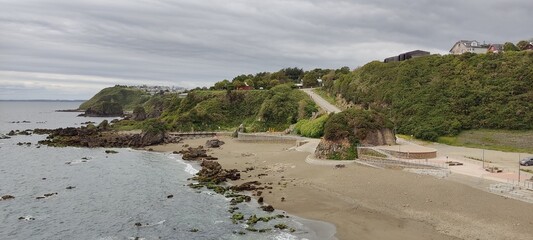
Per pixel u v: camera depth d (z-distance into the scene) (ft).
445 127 284.00
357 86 398.83
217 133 401.90
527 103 277.23
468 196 148.87
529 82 290.76
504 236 117.19
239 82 545.85
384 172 192.85
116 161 272.31
